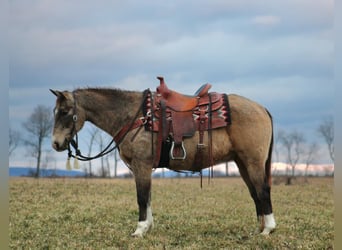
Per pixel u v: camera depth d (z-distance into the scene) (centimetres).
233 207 1270
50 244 768
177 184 2147
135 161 798
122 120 816
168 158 798
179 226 926
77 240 795
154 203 1339
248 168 798
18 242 778
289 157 3488
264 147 802
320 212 1201
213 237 806
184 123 791
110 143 841
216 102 806
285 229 888
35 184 1781
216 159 807
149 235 798
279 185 2286
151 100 809
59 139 812
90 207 1200
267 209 795
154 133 795
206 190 1822
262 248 736
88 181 2108
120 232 851
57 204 1247
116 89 840
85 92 836
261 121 802
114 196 1485
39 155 3650
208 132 793
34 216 1041
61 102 817
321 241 779
